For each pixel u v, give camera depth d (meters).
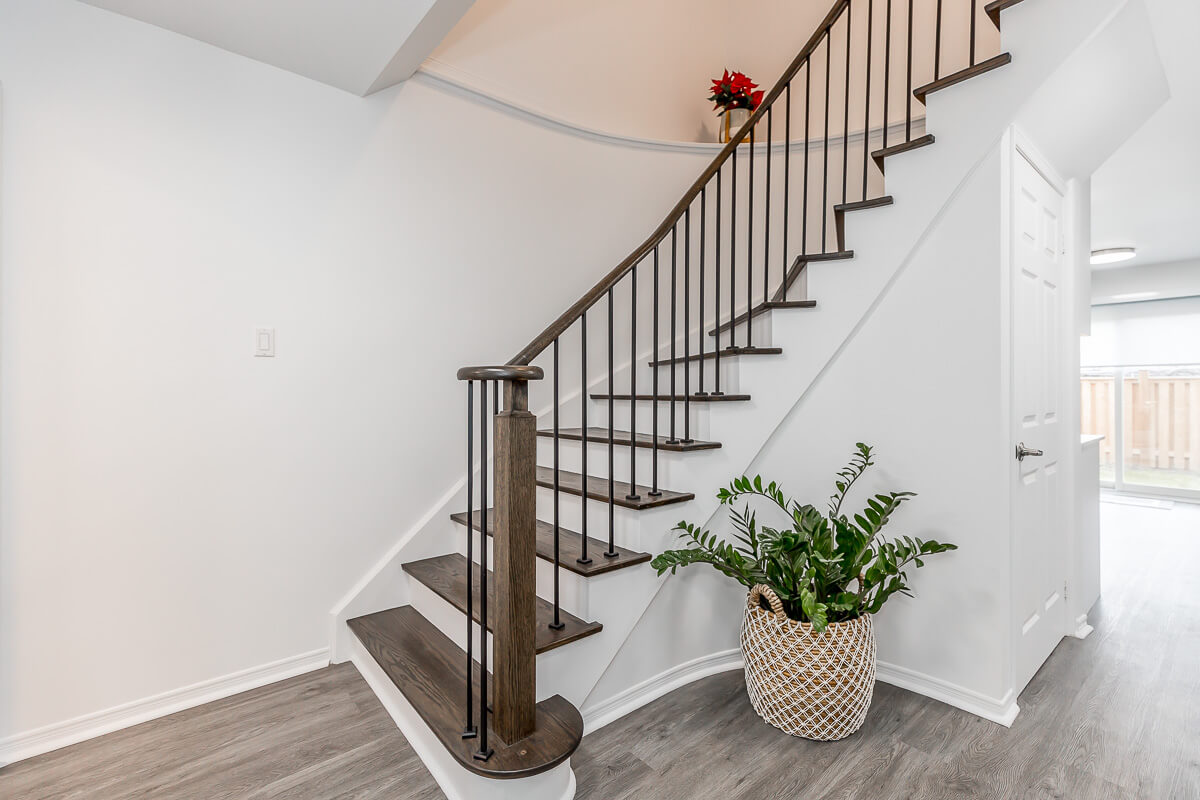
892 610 2.07
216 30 1.88
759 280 3.21
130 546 1.84
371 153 2.30
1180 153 3.03
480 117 2.61
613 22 3.17
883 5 3.13
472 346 2.58
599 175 2.99
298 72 2.12
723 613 2.21
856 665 1.70
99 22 1.77
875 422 2.06
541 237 2.79
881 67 3.14
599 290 1.87
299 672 2.16
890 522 2.04
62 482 1.73
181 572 1.92
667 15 3.43
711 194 3.24
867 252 2.01
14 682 1.66
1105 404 6.18
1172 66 1.99
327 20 1.83
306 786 1.55
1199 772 1.58
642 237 3.12
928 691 1.99
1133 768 1.60
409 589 2.38
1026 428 2.01
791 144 3.16
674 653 2.08
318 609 2.21
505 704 1.47
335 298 2.22
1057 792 1.51
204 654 1.97
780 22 3.55
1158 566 3.49
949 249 1.90
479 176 2.60
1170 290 5.42
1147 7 1.62
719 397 2.10
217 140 1.97
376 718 1.87
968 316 1.86
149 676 1.87
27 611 1.68
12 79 1.64
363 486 2.30
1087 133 2.16
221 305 1.99
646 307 3.11
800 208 3.15
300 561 2.16
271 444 2.09
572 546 1.98
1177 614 2.72
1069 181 2.46
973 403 1.85
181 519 1.92
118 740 1.74
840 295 2.05
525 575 1.48
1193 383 5.61
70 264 1.73
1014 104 1.75
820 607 1.57
